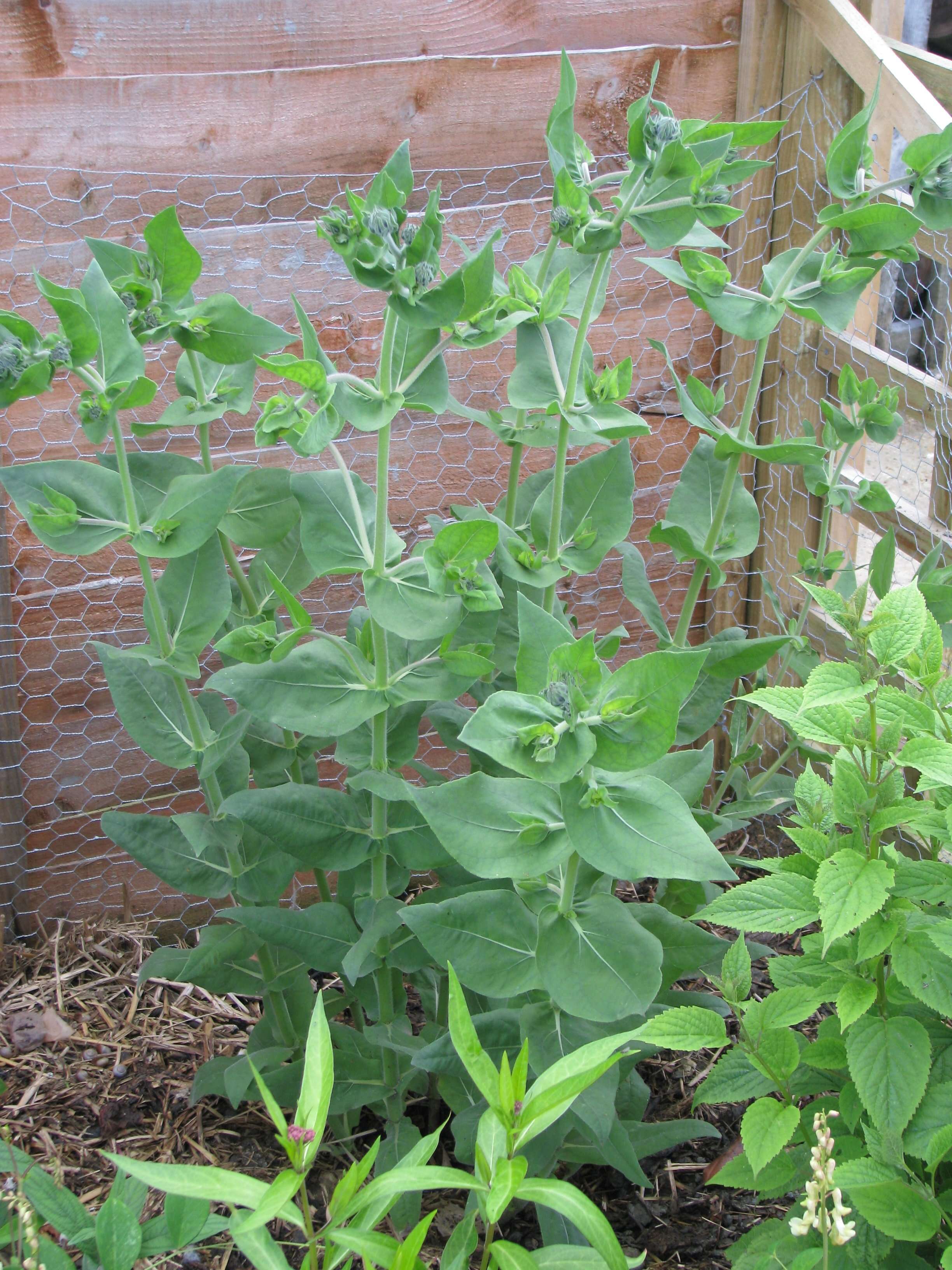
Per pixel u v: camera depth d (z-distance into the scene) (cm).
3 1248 159
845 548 359
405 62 275
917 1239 152
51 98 252
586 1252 148
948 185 196
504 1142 146
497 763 238
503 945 196
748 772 364
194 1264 210
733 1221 229
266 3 264
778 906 176
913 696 184
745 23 304
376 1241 136
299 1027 252
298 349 286
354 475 208
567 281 203
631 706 161
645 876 167
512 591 231
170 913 325
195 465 225
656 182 191
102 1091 262
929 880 167
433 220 167
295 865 229
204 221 272
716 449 230
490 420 237
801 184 316
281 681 197
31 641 290
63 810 306
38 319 265
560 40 292
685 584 358
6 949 303
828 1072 188
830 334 327
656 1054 261
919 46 598
